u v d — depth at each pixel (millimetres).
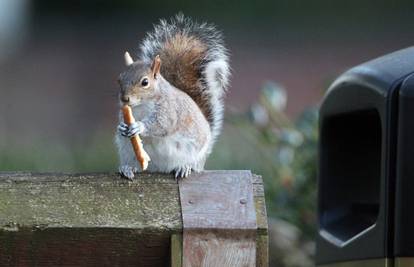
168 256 5434
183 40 8562
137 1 35906
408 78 5980
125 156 7602
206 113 8477
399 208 5898
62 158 15023
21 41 30844
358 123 7160
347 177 7219
